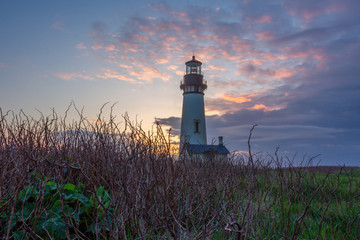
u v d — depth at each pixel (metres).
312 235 2.97
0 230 2.44
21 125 3.84
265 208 3.38
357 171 7.03
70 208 2.72
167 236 2.73
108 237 2.75
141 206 2.88
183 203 3.05
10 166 3.07
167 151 3.45
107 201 3.01
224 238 2.81
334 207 3.79
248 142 2.56
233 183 3.90
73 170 3.73
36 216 2.51
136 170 3.02
